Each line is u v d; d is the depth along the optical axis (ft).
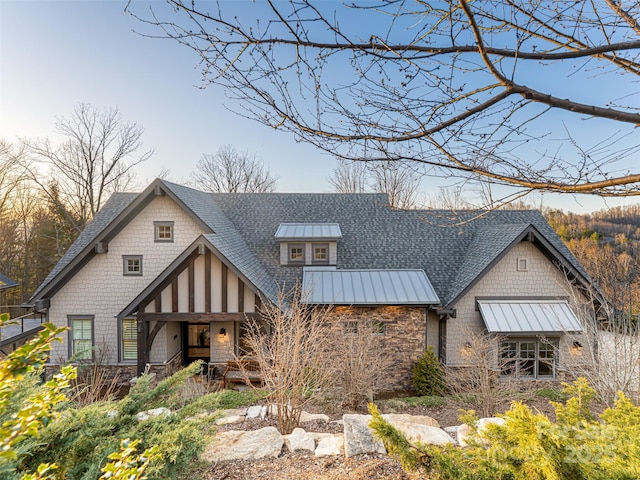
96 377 33.71
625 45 8.21
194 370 18.49
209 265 43.75
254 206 64.69
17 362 6.27
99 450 12.67
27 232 104.47
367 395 37.22
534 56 8.70
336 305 45.62
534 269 47.85
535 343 45.14
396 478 15.70
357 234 59.77
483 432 12.34
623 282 49.98
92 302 49.29
